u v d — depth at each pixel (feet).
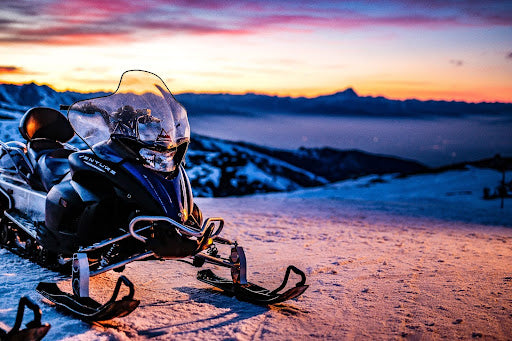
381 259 23.84
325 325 13.57
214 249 16.24
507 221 56.80
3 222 19.90
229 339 12.14
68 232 15.05
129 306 11.87
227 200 57.62
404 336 12.88
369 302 15.93
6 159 20.29
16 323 10.43
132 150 13.89
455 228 43.70
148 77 15.42
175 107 15.07
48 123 19.52
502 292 17.54
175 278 17.89
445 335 12.99
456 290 17.67
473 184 173.58
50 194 15.78
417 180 200.23
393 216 50.85
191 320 13.43
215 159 504.84
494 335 13.05
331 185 224.53
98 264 14.46
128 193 13.56
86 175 14.84
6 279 16.44
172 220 13.03
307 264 21.79
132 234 12.83
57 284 15.67
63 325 12.38
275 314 14.33
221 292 16.46
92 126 14.61
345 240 30.22
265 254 23.95
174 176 14.15
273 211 46.98
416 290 17.57
